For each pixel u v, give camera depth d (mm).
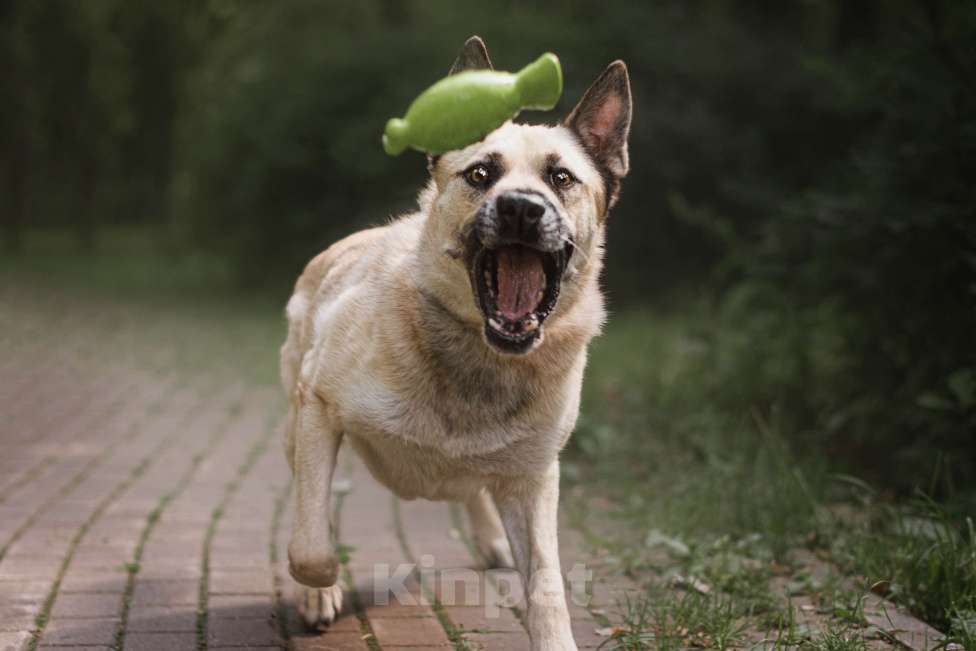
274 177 17438
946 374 6434
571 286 3842
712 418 7594
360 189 17078
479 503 4996
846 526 5492
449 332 3711
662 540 5184
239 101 18594
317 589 4172
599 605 4559
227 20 26969
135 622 4199
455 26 17828
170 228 28469
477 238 3600
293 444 4758
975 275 6281
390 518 5941
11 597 4387
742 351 8492
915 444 6465
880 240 6543
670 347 10906
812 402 7645
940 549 4605
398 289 3826
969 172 6375
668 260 15875
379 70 17375
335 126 17094
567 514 6074
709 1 19031
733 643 4070
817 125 16188
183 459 7176
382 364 3752
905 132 6766
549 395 3805
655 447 7445
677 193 15375
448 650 4031
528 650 4051
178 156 28625
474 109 3445
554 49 16219
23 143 25562
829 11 17828
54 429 8000
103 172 31156
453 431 3762
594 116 4109
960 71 6461
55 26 25125
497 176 3725
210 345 13102
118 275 21859
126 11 26938
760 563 4984
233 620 4258
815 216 6781
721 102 16297
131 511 5812
